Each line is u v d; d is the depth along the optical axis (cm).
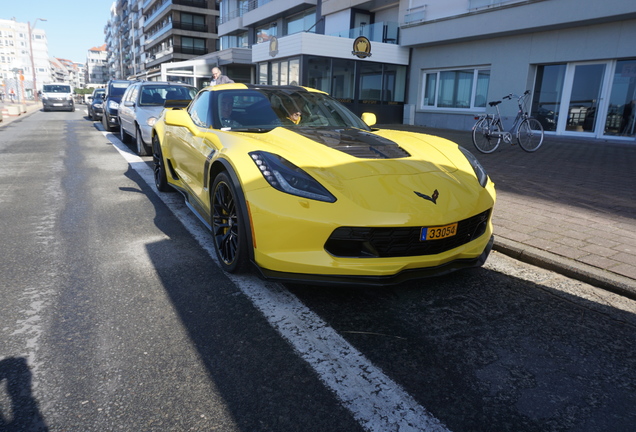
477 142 963
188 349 221
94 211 478
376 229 246
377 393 191
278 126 372
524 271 332
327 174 270
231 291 286
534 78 1462
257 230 260
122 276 308
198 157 369
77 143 1102
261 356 216
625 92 1230
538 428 173
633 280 299
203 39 5934
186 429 168
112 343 225
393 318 258
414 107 1942
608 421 178
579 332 247
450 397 190
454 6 1614
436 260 260
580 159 875
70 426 168
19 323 243
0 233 400
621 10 1131
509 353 225
